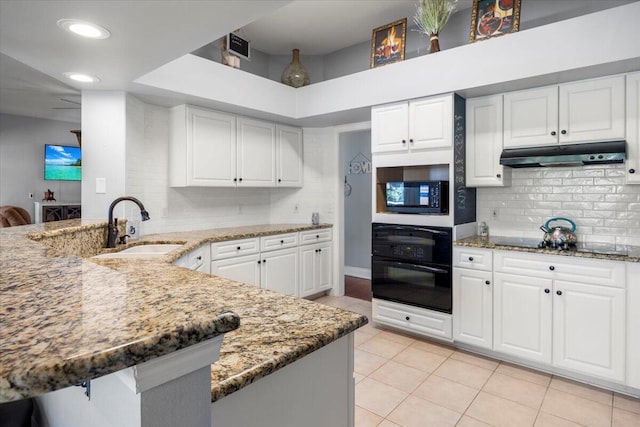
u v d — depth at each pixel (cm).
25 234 169
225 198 409
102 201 299
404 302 324
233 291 130
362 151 554
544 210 302
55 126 602
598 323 234
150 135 339
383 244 336
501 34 276
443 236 299
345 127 431
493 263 275
